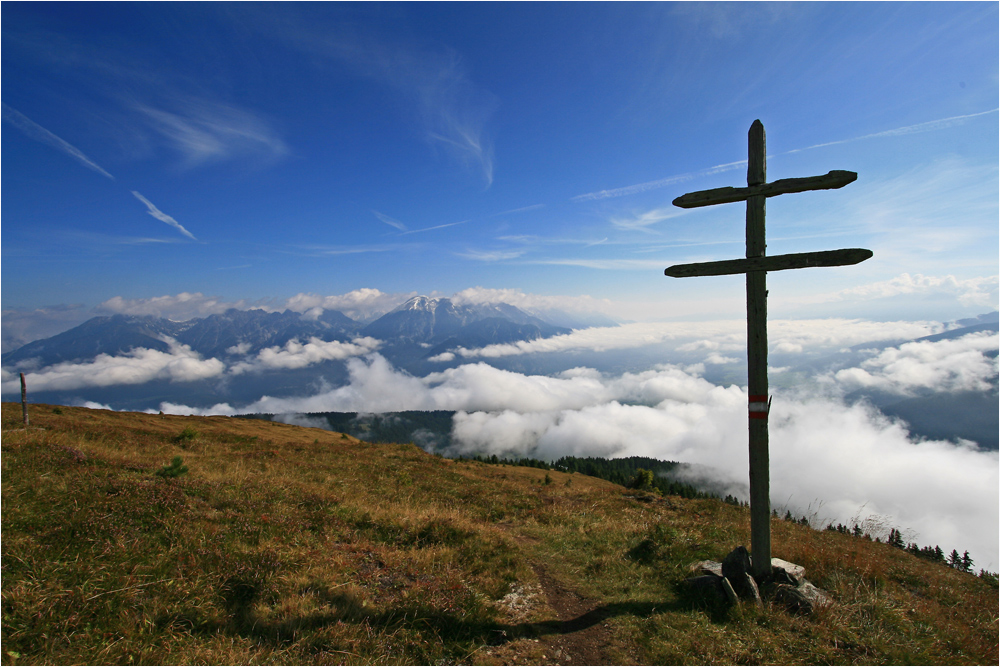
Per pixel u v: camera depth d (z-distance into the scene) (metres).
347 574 6.86
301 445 27.83
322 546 7.80
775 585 6.73
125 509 7.77
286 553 7.18
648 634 5.96
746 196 6.92
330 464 19.20
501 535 9.73
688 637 5.79
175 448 19.84
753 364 6.88
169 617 5.29
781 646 5.60
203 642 4.96
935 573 9.67
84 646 4.65
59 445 12.51
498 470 35.94
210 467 14.09
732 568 7.02
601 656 5.50
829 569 7.91
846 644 5.70
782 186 6.60
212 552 6.79
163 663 4.58
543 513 12.73
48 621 4.88
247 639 5.11
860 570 7.93
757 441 6.88
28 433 14.51
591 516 12.59
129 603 5.39
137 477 9.90
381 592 6.54
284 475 14.71
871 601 6.73
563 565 8.53
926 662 5.43
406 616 5.89
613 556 8.90
